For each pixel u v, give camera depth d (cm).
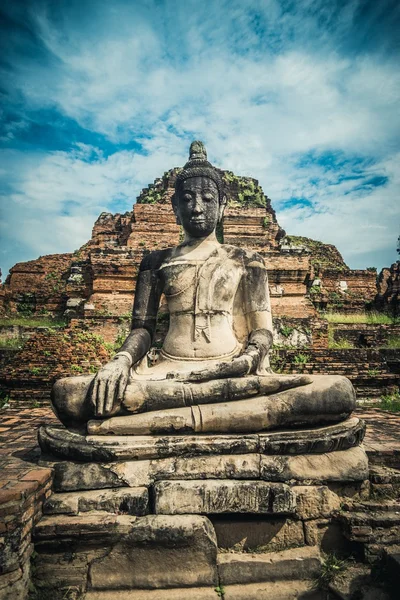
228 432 470
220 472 434
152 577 389
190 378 496
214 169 655
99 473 436
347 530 420
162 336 1229
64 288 1800
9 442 608
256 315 606
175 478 433
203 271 604
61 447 454
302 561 401
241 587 390
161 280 637
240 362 511
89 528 390
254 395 489
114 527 392
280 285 1398
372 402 1025
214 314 591
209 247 642
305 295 1406
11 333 1397
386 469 490
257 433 468
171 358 585
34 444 592
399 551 397
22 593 357
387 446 551
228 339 588
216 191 650
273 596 381
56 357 1049
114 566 390
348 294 2017
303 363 1072
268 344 570
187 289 604
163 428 464
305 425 477
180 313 604
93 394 474
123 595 381
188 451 445
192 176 639
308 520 431
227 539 421
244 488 419
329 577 393
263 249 1777
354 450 468
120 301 1373
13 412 908
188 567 392
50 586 381
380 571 392
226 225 1889
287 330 1259
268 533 424
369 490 461
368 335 1353
